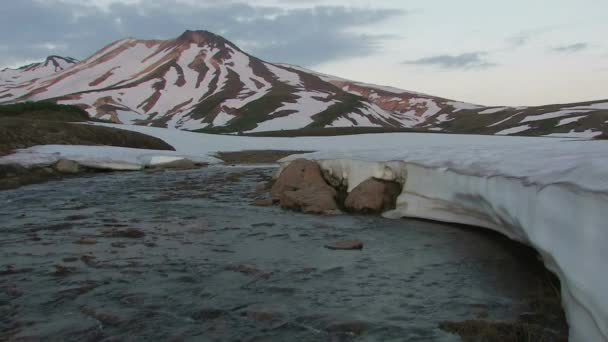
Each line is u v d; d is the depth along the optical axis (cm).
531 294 482
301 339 396
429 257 636
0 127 2406
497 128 9694
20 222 917
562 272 375
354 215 965
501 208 569
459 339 389
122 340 398
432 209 877
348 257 643
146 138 3309
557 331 392
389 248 689
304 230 825
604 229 324
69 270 588
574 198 376
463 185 722
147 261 628
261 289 516
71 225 884
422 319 430
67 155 2142
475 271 569
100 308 465
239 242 738
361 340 392
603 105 9919
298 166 1246
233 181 1736
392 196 1002
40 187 1536
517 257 619
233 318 440
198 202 1191
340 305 468
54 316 448
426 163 901
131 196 1315
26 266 605
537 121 9312
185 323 430
